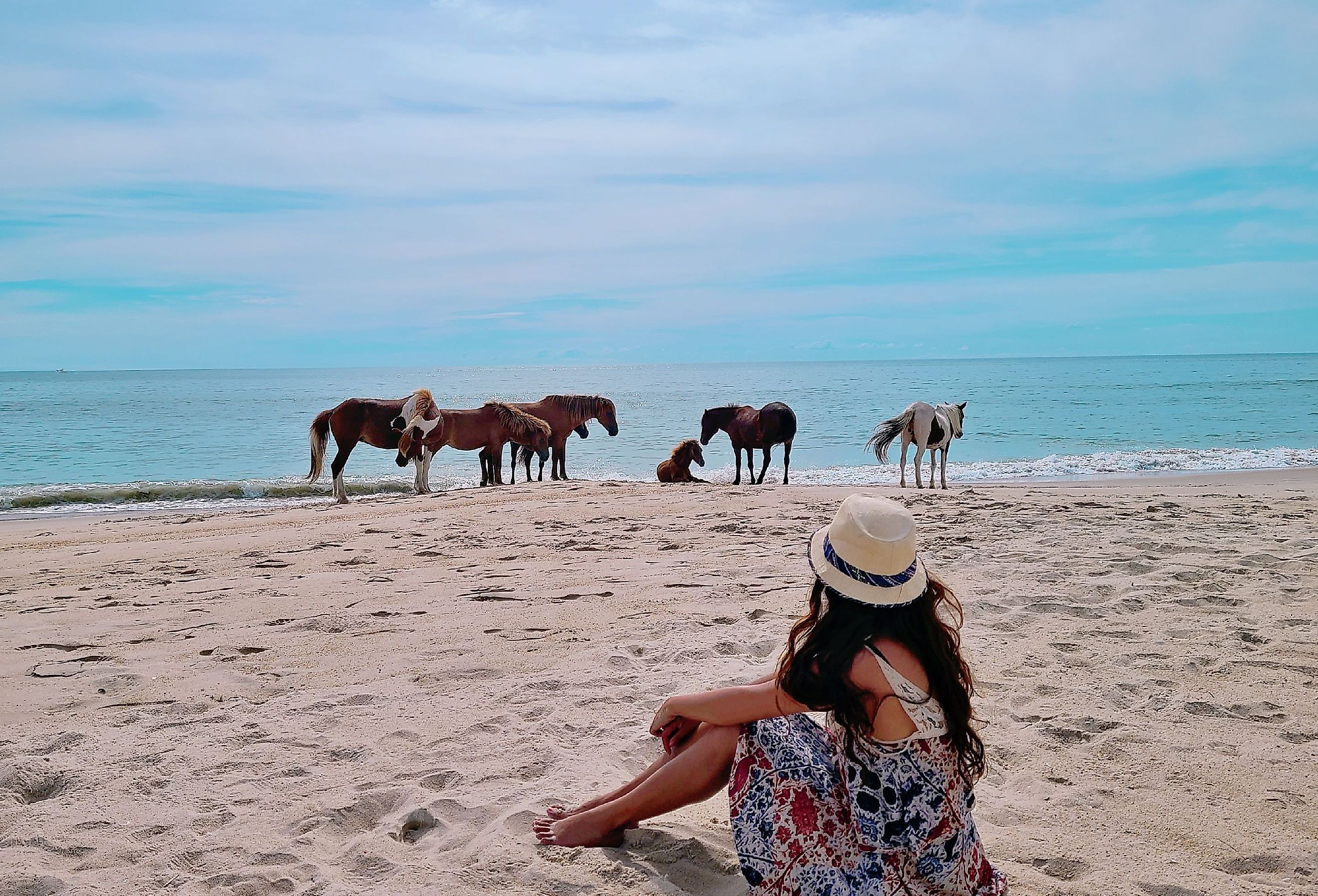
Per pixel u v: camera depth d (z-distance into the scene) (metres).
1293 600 6.52
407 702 4.80
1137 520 10.36
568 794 3.63
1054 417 37.09
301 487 17.83
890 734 2.41
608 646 5.75
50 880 3.08
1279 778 3.79
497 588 7.55
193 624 6.54
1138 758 4.00
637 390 78.81
